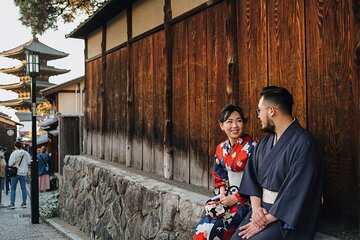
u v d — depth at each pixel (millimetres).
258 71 3273
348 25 2428
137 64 5926
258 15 3270
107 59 7258
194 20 4281
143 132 5746
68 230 7203
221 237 2752
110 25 7090
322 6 2625
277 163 2248
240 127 2754
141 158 5828
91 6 11680
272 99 2309
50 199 10320
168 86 4820
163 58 5062
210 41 3980
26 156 11016
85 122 8719
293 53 2887
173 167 4797
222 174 2885
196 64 4250
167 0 4828
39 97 40531
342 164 2482
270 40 3133
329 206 2570
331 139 2564
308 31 2750
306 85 2766
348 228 2441
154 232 4273
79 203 7332
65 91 20094
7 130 32969
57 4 10750
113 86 6977
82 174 7355
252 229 2250
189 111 4410
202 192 3996
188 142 4438
